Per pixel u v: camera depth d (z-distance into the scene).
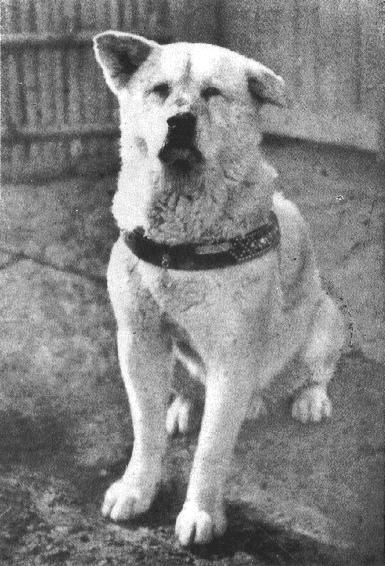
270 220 2.44
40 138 3.63
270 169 2.45
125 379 2.47
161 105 2.33
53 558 2.32
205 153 2.31
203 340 2.41
